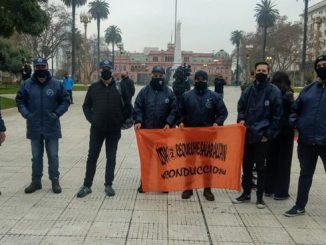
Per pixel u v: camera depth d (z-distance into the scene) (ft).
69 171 25.72
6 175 24.48
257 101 19.57
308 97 18.11
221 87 66.95
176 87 45.68
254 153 19.84
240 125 20.25
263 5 272.10
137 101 21.66
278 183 20.95
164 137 20.93
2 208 18.75
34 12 71.00
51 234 15.89
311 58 271.69
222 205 19.95
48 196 20.62
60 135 21.49
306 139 18.08
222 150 20.81
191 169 21.04
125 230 16.44
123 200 20.27
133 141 38.14
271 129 19.25
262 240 15.79
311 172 18.53
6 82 194.90
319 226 17.38
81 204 19.51
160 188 21.12
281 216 18.56
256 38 282.97
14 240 15.29
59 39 235.40
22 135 39.45
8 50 131.75
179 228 16.79
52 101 21.02
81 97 104.68
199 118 20.88
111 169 21.21
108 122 20.71
